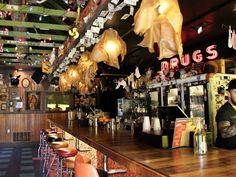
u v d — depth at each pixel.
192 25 4.45
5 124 10.38
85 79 5.67
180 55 2.35
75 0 4.11
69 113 6.79
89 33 3.78
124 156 1.92
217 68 5.11
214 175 1.36
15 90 10.85
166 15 2.29
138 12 2.42
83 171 2.03
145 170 1.58
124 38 5.20
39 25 5.16
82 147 5.12
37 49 7.80
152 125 2.65
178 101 5.68
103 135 3.32
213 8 3.72
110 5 2.74
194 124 2.26
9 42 6.40
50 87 11.22
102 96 11.59
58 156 3.99
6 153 8.51
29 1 4.16
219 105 4.89
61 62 6.60
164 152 2.04
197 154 1.94
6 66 10.29
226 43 5.13
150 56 7.01
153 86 6.71
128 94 8.61
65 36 5.93
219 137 2.72
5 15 4.73
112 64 4.06
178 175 1.37
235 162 1.67
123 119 4.60
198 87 5.24
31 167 6.42
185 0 3.43
